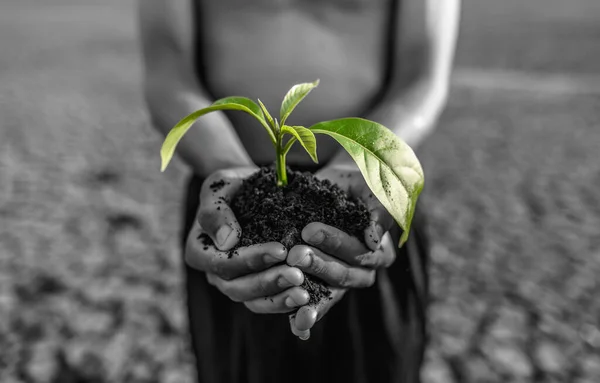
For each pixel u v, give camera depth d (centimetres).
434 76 66
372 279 57
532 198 212
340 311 61
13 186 212
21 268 146
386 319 62
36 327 121
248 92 64
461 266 155
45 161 248
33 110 347
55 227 175
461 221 187
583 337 123
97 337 118
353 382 62
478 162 257
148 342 117
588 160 260
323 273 53
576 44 634
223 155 62
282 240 53
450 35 67
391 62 66
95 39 695
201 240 57
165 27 64
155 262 152
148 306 130
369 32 64
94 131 307
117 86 440
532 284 146
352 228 54
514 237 175
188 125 49
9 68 490
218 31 64
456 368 112
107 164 247
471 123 334
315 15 63
